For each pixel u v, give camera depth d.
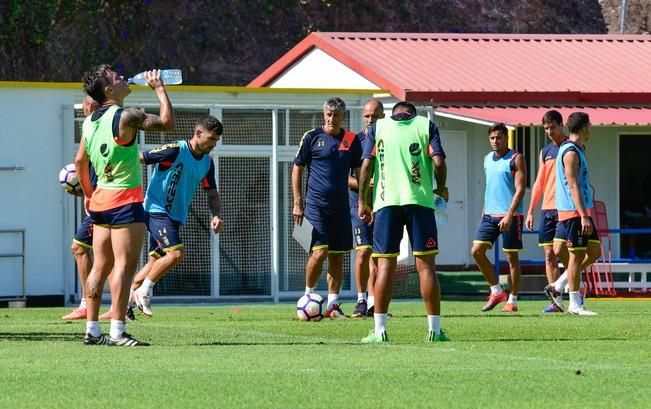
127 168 26.92
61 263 50.69
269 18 89.12
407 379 21.75
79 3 83.62
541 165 43.91
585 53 69.50
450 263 64.94
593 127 65.44
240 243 51.34
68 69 82.75
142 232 27.33
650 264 59.59
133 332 32.53
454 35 70.12
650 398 19.94
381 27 91.81
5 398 19.58
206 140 36.91
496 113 60.19
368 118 38.66
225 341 29.48
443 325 35.47
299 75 67.50
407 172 28.70
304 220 38.62
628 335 31.88
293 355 25.47
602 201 64.62
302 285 52.34
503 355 25.92
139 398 19.59
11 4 81.81
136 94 51.47
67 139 50.56
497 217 43.28
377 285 29.28
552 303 42.81
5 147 50.06
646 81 66.19
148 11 85.75
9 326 34.94
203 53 86.75
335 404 19.12
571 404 19.31
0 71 80.88
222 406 18.89
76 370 22.78
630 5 97.88
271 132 52.03
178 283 50.59
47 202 50.47
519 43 70.31
